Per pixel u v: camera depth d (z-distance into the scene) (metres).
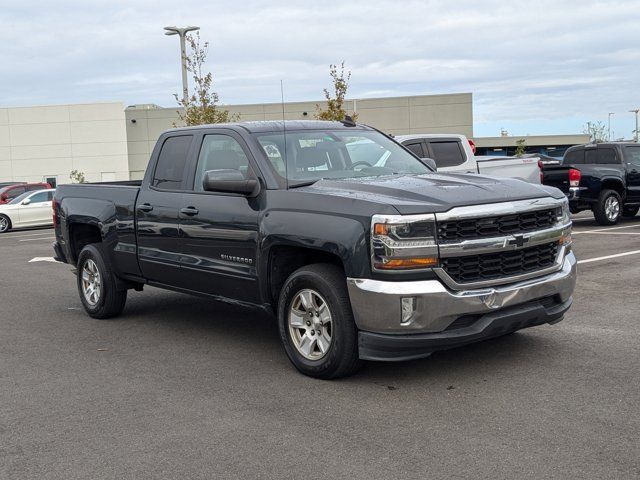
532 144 66.25
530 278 5.37
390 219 4.92
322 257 5.75
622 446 4.02
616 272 9.75
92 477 3.94
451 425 4.45
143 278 7.43
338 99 24.05
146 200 7.16
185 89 26.64
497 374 5.40
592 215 19.62
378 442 4.23
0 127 54.41
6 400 5.34
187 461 4.09
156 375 5.84
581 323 6.91
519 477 3.69
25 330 7.77
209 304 8.78
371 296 4.98
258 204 5.92
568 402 4.75
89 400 5.27
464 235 5.07
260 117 55.00
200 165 6.71
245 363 6.09
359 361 5.34
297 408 4.89
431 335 4.98
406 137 12.61
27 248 17.88
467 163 12.82
